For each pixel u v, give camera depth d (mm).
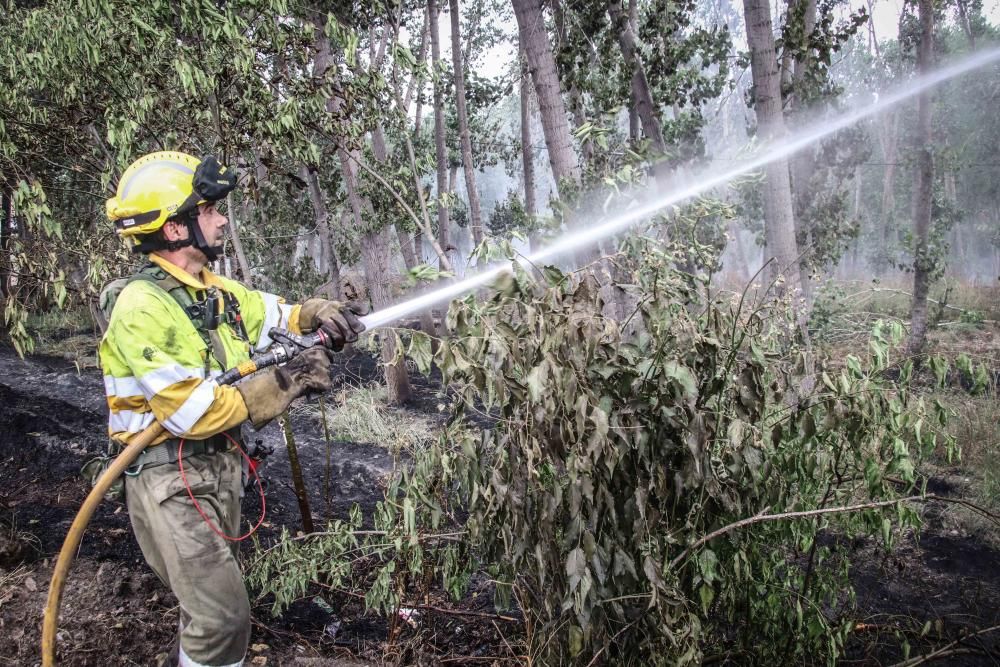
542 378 2035
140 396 2162
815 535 2760
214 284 2346
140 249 2211
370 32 9562
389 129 8297
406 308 2334
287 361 2223
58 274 4242
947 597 4180
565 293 2215
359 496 5414
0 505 4473
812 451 2629
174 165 2215
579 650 2225
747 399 2348
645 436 2268
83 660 2877
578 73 7969
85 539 4020
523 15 5531
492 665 3053
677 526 2488
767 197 6078
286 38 4168
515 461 2203
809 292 6891
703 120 8633
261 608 3537
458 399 2561
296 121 4051
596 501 2281
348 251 9070
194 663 2182
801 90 8000
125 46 3963
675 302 2455
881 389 2434
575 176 5238
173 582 2158
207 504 2234
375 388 9469
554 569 2266
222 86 4094
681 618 2348
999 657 3391
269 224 7875
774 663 2809
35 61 4262
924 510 5324
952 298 12953
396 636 3186
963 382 7473
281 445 6840
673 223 3088
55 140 4527
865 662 3242
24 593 3279
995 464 5723
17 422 6332
